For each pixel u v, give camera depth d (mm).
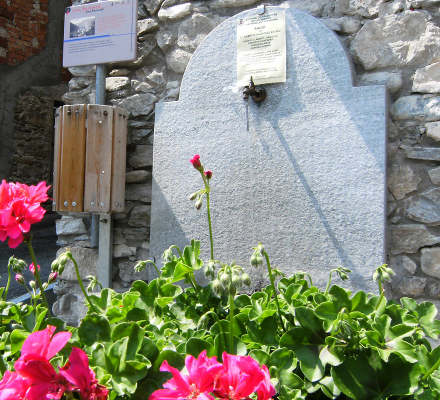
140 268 1557
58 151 2592
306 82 2314
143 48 2832
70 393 801
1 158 7957
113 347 992
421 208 2143
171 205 2574
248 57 2439
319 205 2246
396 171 2201
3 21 7961
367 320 1201
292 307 1280
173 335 1287
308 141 2289
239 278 1066
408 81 2217
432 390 1021
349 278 2156
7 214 1056
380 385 1031
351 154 2195
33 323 1219
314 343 1151
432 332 1289
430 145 2158
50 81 8883
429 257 2113
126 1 2738
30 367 777
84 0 2963
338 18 2373
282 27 2379
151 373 1007
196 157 1478
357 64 2326
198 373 790
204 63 2549
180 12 2717
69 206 2551
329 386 1061
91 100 2932
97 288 2758
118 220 2797
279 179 2338
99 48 2789
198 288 1467
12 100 8148
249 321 1244
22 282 1411
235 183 2432
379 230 2115
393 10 2262
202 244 2482
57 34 8930
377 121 2152
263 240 2346
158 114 2648
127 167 2814
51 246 6652
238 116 2451
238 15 2488
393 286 2166
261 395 803
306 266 2248
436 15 2184
